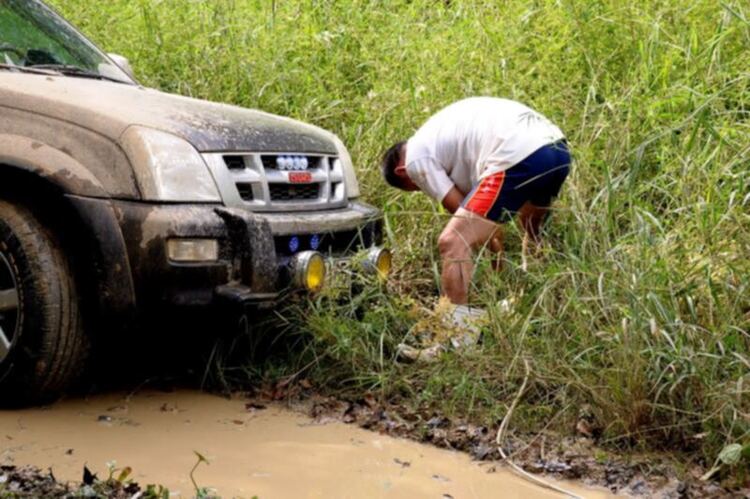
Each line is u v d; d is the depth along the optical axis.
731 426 4.30
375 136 7.40
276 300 5.05
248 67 8.16
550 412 4.78
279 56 8.23
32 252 4.75
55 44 6.00
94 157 4.83
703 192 5.70
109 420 4.77
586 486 4.23
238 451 4.45
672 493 4.13
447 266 5.73
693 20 7.35
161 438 4.57
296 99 8.01
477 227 5.75
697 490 4.15
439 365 5.14
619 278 4.87
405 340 5.35
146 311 4.77
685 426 4.49
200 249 4.77
